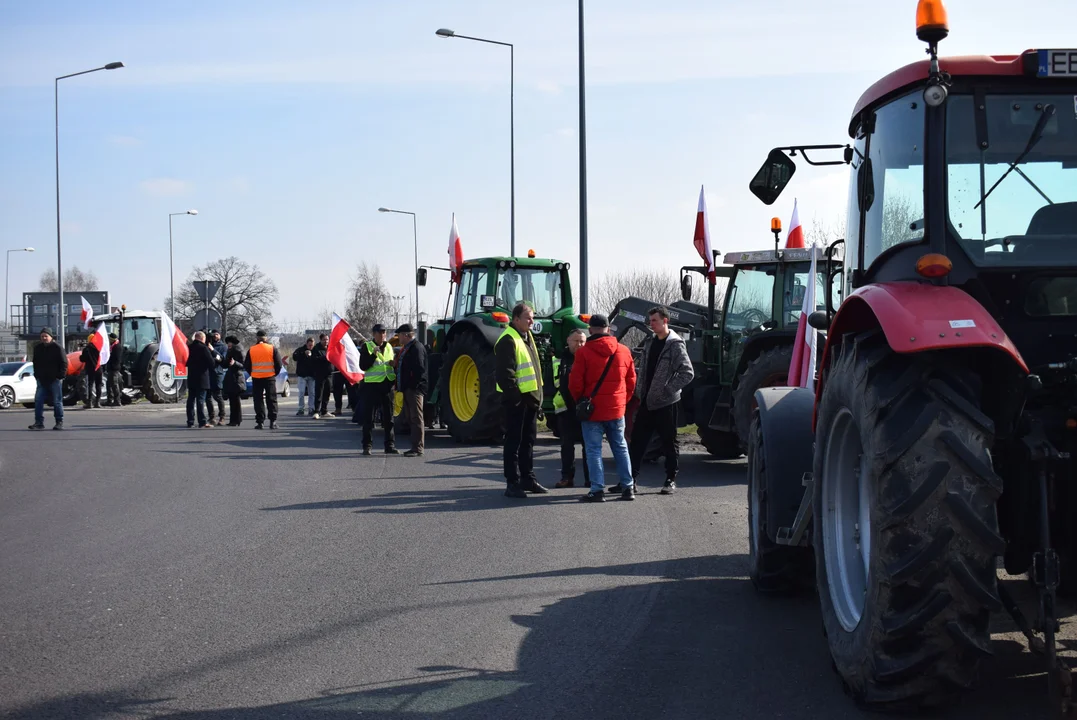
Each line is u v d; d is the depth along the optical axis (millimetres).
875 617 3676
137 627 5469
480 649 4984
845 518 4422
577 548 7496
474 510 9352
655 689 4340
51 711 4172
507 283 16516
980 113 4086
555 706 4152
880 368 3826
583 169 18359
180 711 4152
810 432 5664
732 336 12875
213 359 20703
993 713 3895
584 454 10773
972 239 4027
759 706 4098
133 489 11055
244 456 14344
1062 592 4270
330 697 4301
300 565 7020
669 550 7410
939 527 3523
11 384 29672
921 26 3893
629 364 10070
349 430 19500
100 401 29391
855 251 4816
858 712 3992
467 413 15727
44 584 6523
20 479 12078
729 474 12125
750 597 5992
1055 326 3977
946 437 3535
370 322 48438
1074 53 4008
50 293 43375
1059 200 4035
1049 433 3875
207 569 6930
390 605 5879
